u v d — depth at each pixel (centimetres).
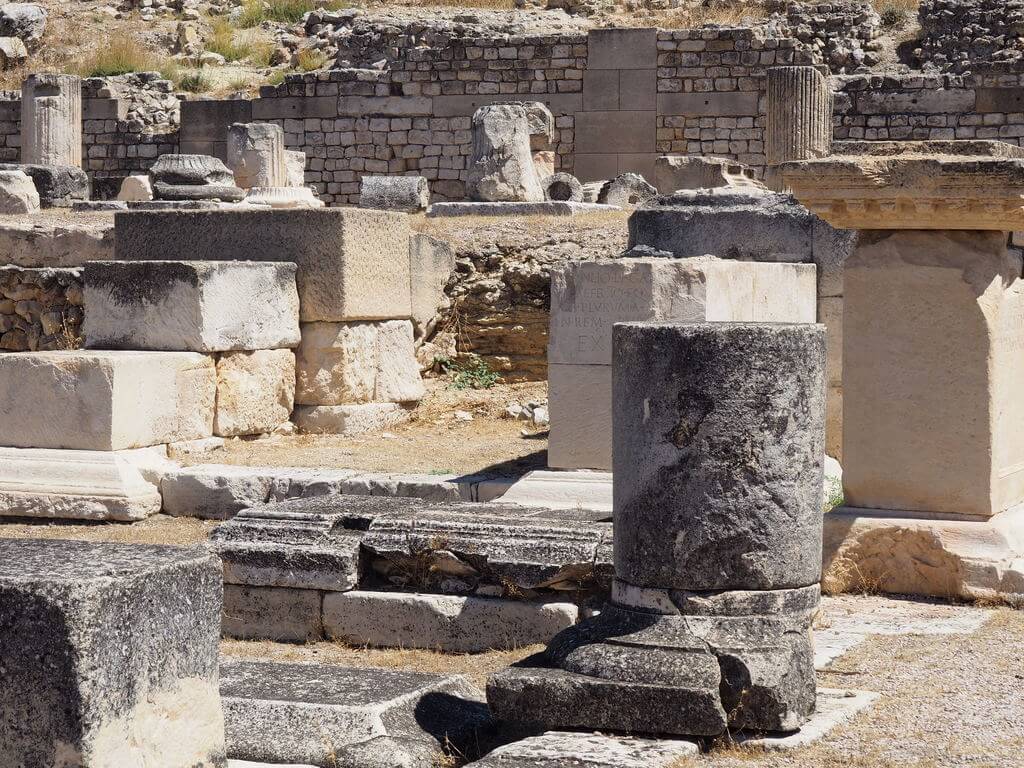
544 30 3180
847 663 640
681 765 505
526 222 1580
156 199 1950
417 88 2902
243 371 1169
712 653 543
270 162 2242
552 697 546
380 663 693
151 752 408
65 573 399
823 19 2981
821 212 781
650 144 2811
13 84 3472
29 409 1046
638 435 565
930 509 782
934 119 2655
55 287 1470
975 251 766
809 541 568
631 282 888
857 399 796
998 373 770
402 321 1327
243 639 752
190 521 1007
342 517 770
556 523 737
